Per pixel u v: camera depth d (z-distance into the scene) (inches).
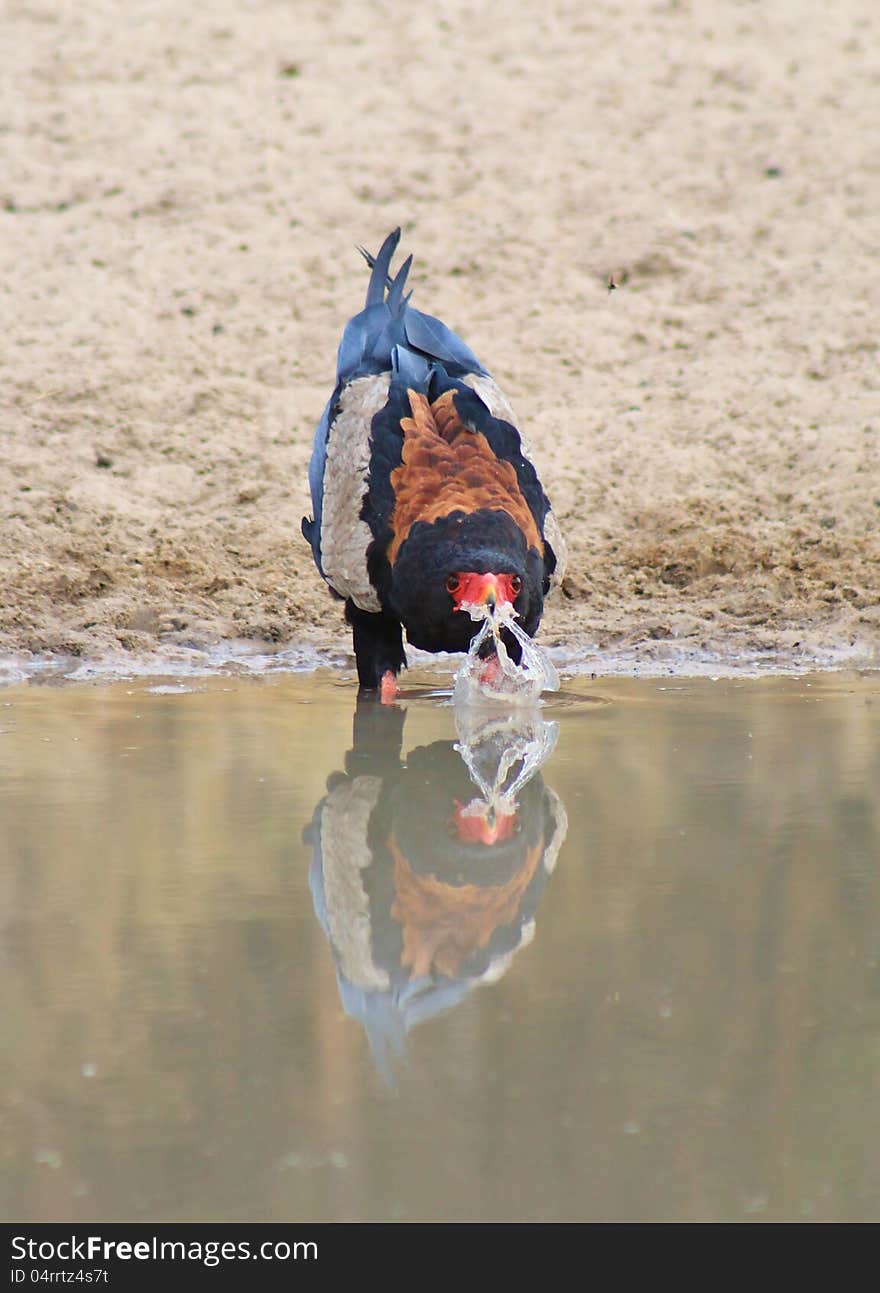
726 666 864.9
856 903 435.5
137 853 492.1
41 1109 312.5
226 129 1771.7
